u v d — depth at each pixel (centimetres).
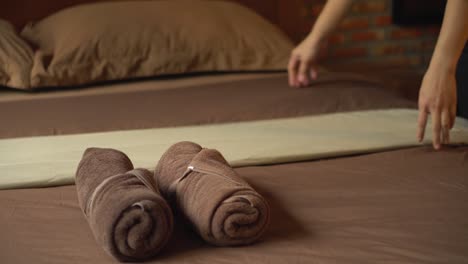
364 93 169
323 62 302
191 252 78
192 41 206
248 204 78
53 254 79
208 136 131
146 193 76
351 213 90
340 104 158
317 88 178
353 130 134
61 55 192
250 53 211
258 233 79
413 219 87
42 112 158
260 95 171
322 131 133
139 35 203
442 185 100
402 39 308
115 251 74
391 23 303
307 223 87
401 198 95
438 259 74
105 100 171
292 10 274
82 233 85
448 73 113
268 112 153
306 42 177
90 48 196
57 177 108
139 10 211
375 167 110
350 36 302
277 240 81
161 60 202
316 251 77
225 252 78
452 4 113
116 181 81
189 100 168
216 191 80
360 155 121
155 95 176
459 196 95
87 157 94
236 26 216
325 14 171
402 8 296
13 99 179
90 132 139
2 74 185
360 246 78
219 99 168
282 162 117
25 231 86
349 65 305
